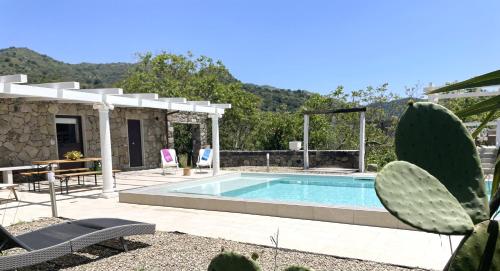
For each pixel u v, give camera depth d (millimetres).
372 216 4977
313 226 4988
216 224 5176
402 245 4035
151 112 14297
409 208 1111
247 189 9781
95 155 12055
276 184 10570
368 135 16609
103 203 6938
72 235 3582
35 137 10219
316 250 3875
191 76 22234
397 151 1408
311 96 18672
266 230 4793
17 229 4914
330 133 17531
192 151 16516
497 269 1122
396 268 3311
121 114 13023
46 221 5406
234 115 20219
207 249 3938
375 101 17016
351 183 10391
